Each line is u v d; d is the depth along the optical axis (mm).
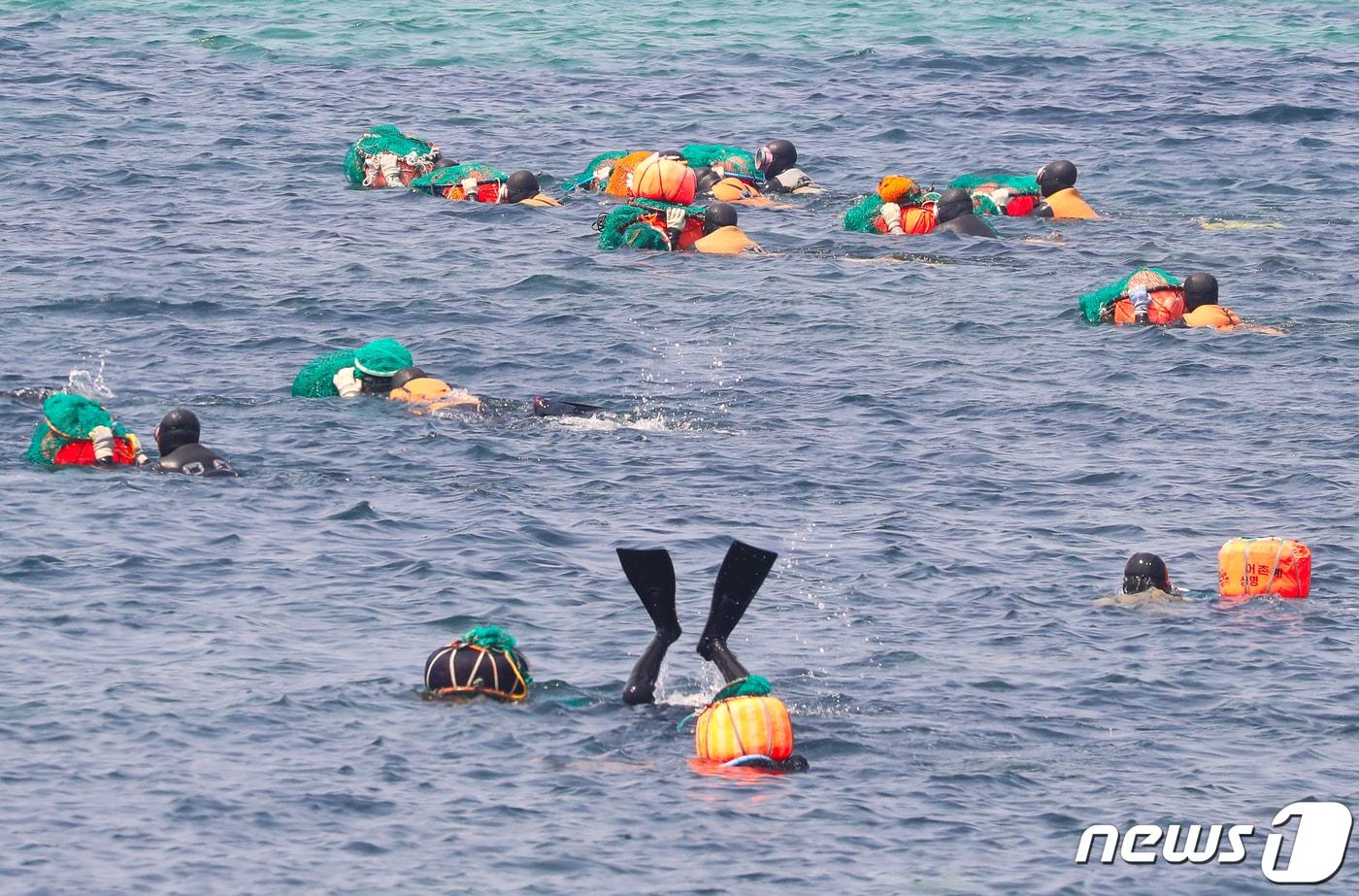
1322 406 88750
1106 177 150875
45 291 104000
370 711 50281
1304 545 64375
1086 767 48438
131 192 133625
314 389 85875
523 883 40906
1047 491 75062
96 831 42406
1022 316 106438
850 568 64812
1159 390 91125
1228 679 55000
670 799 45625
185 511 68125
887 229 129750
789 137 164375
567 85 186375
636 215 122938
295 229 124312
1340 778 47969
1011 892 41469
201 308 102375
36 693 50156
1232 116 175500
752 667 55219
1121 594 62531
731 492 73688
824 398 88812
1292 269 119188
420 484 73062
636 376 92188
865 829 44375
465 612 58875
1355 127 171625
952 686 53969
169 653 53875
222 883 40250
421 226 127062
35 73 178125
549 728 49844
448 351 95500
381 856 41875
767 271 117000
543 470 75812
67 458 73438
